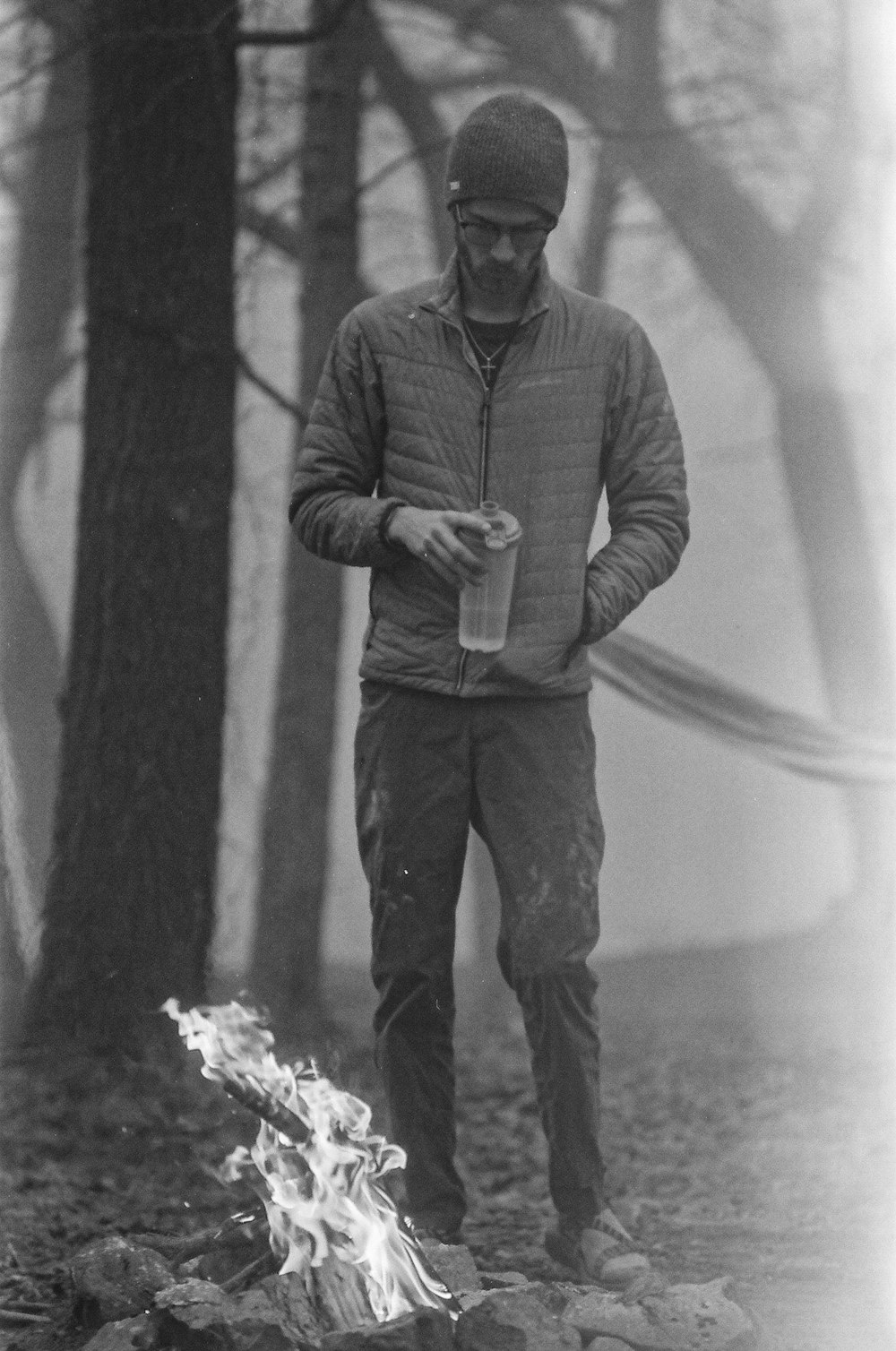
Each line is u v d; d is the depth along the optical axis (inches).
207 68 476.7
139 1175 364.2
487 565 236.7
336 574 765.9
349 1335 194.1
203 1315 198.1
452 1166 259.9
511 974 254.4
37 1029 457.4
